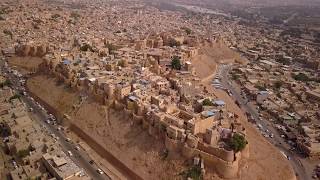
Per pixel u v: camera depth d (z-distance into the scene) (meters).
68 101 179.00
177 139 130.75
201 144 126.81
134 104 152.75
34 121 165.00
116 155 142.88
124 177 134.75
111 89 162.50
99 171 135.25
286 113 197.75
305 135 171.25
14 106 170.62
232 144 125.50
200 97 167.50
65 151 146.00
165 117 137.25
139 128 147.38
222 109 157.00
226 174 121.94
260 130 177.50
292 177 136.00
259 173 129.25
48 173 124.38
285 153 157.00
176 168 126.88
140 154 138.38
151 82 175.38
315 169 146.88
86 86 178.62
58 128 164.25
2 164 130.25
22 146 135.25
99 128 157.12
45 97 189.88
